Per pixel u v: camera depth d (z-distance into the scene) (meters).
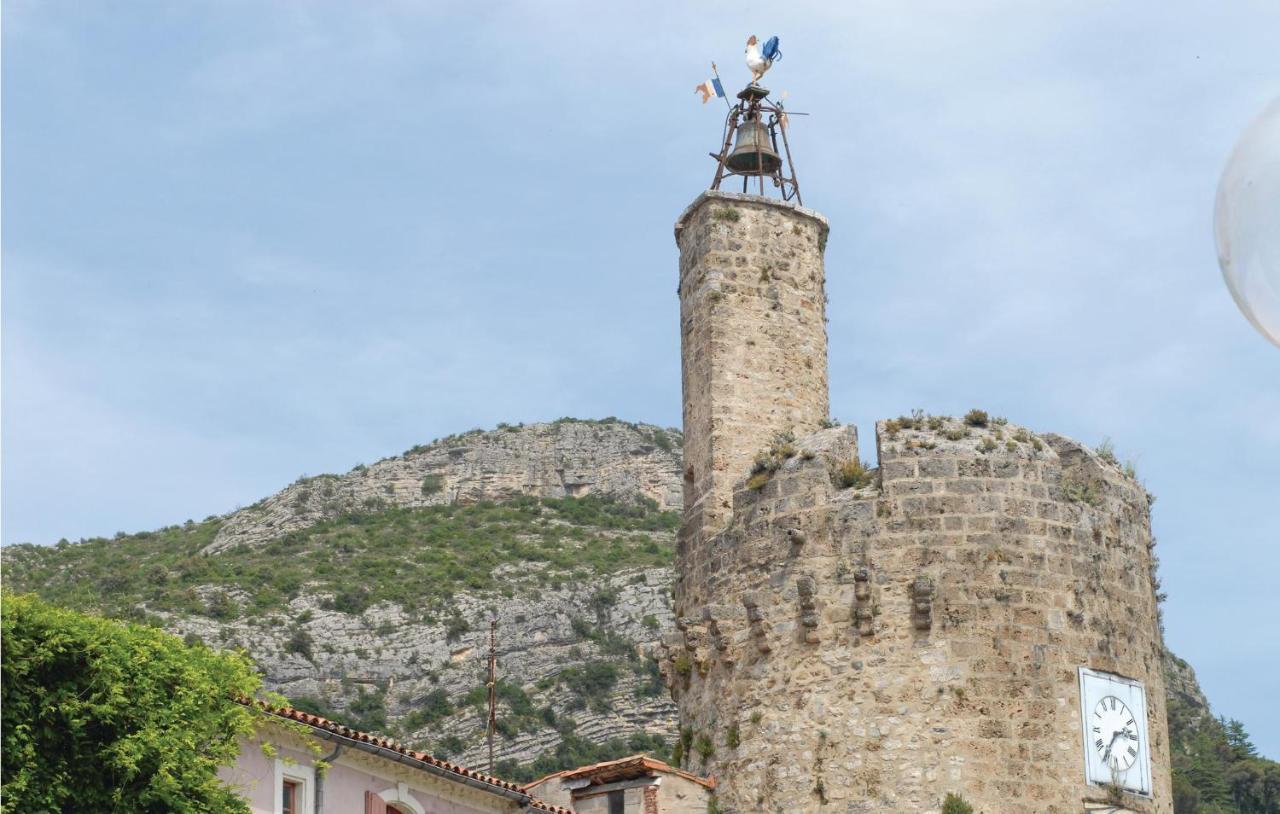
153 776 34.91
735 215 52.84
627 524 171.00
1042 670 45.78
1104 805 45.31
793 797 45.72
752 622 47.66
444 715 119.19
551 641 129.00
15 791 33.44
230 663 38.47
